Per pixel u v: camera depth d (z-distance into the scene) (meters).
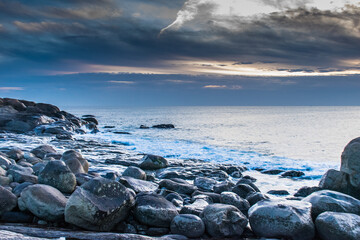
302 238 7.48
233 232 7.84
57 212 7.89
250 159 24.22
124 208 8.27
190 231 7.64
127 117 110.44
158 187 12.64
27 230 6.76
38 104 51.19
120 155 24.02
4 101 48.00
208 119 96.62
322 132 51.00
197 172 18.28
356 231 7.17
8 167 12.74
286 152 28.50
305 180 17.25
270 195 13.74
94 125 50.62
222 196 10.12
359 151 11.00
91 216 7.50
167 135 43.91
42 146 19.17
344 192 11.24
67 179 9.88
